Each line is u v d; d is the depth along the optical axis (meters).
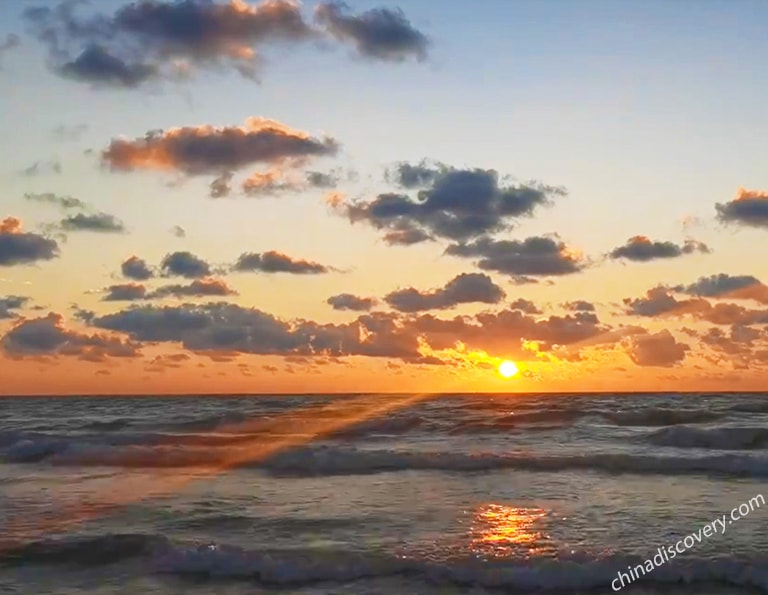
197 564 12.73
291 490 19.25
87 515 16.55
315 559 12.72
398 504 17.25
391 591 11.52
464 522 15.37
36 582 12.23
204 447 27.03
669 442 28.31
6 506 17.59
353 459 23.22
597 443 28.47
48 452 27.02
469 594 11.46
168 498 18.38
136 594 11.65
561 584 11.80
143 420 41.84
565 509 16.41
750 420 37.41
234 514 16.42
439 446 27.73
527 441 29.41
